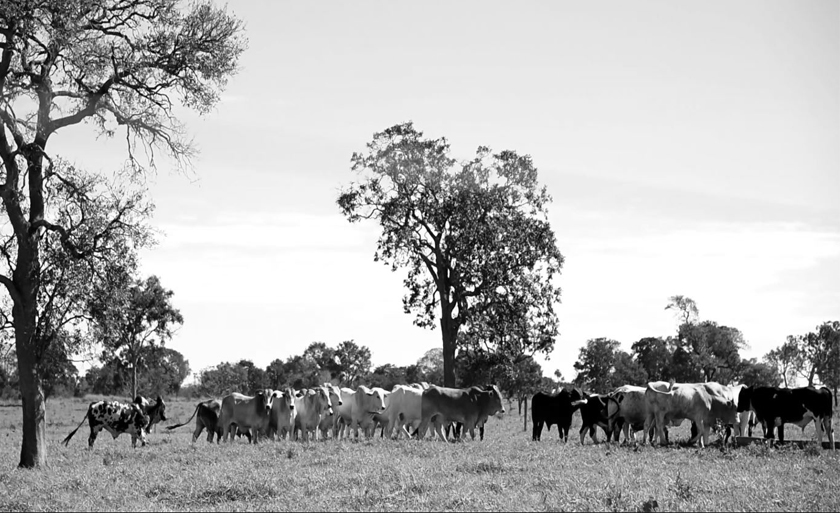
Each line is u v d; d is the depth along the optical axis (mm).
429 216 52594
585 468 20281
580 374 95125
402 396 34719
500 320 52469
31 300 25984
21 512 15945
